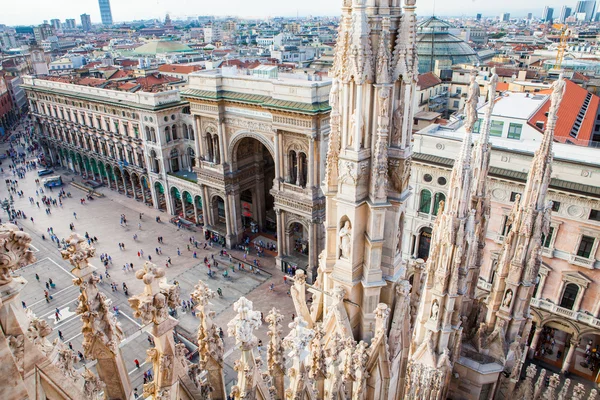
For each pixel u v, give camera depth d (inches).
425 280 869.2
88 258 316.2
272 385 494.3
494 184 1754.4
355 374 508.7
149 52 7849.4
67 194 3617.1
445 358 861.8
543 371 925.8
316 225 2203.5
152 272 333.1
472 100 722.8
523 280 935.0
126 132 3307.1
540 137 1888.5
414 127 3225.9
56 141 4195.4
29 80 4244.6
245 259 2518.5
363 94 481.1
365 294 550.6
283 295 2174.0
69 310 1931.6
